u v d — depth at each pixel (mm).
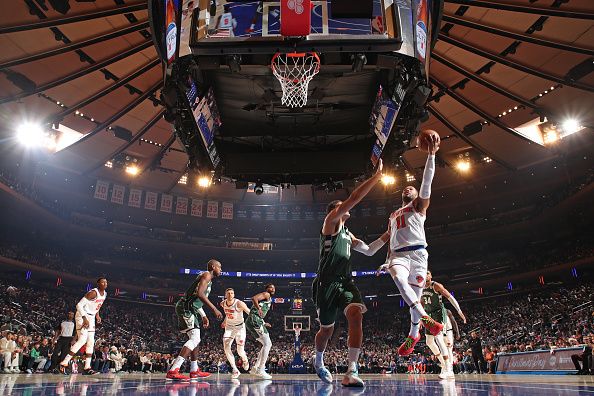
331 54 12711
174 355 30891
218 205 48500
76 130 30922
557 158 35250
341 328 42469
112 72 24188
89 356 10523
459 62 23578
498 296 42531
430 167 5199
